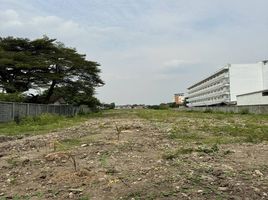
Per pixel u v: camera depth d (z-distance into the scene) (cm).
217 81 12506
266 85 10838
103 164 971
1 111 3059
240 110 5853
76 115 5097
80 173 849
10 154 1284
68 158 1091
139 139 1573
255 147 1309
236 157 1069
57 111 4872
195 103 17138
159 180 763
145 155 1125
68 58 5225
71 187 754
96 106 6850
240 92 11006
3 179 873
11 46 4966
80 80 5644
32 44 5009
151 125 2506
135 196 666
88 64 5453
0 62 4378
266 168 896
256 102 7525
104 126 2473
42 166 1001
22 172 940
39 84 4956
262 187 715
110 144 1395
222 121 3170
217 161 995
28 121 3088
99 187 738
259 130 2050
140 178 789
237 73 11031
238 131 1983
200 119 3616
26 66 4500
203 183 736
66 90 5681
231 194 670
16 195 722
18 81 4759
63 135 1881
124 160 1029
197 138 1655
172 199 643
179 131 1981
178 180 758
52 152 1223
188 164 942
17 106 3403
